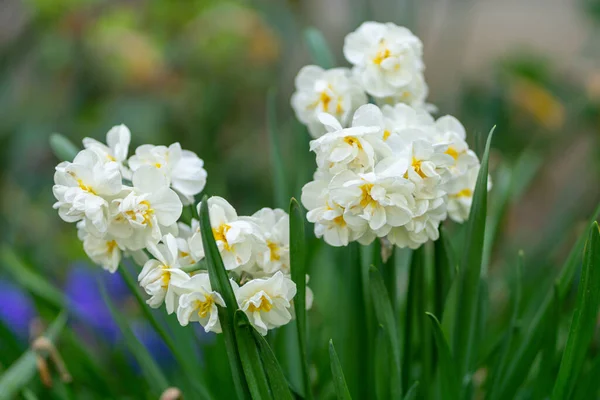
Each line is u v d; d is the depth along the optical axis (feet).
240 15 4.14
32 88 4.28
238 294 1.65
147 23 4.35
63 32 4.13
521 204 4.08
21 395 2.04
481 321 1.93
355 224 1.64
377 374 1.88
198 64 4.09
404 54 1.79
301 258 1.69
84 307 2.67
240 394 1.73
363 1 2.94
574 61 4.66
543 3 5.76
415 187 1.64
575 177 3.56
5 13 4.53
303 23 4.54
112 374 2.41
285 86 4.71
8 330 2.11
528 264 2.56
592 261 1.71
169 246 1.64
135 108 4.00
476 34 5.55
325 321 2.26
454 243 2.15
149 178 1.66
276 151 2.16
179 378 2.21
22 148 4.03
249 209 4.04
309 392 1.78
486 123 3.56
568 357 1.77
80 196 1.63
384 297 1.77
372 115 1.66
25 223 3.82
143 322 2.60
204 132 3.89
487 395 1.92
